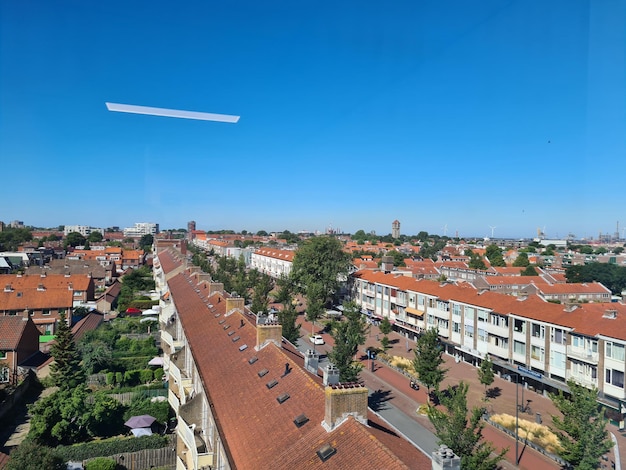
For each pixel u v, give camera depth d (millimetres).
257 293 83688
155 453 38906
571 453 30375
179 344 48969
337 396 18688
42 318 81125
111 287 117625
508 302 64875
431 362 50188
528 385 58375
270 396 23719
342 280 107812
